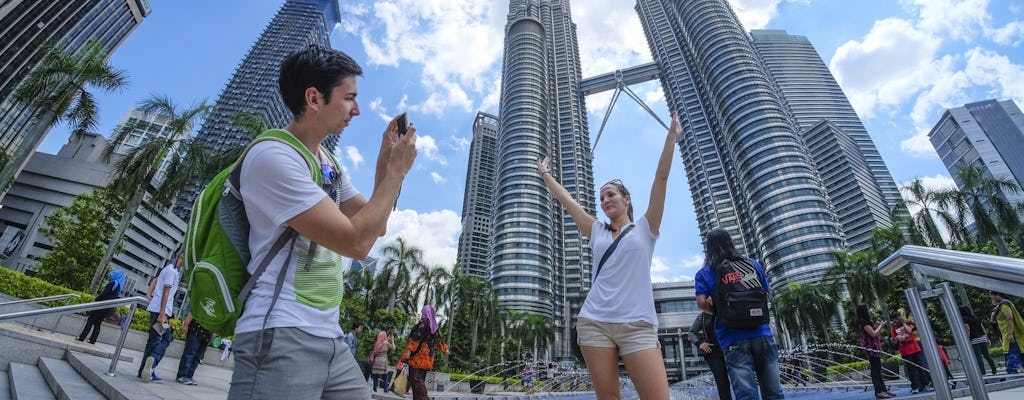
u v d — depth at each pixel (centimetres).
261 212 115
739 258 371
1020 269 134
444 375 2072
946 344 2627
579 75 14988
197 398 423
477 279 4556
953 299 188
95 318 826
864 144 12888
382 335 1090
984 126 11638
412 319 4053
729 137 9412
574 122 13375
